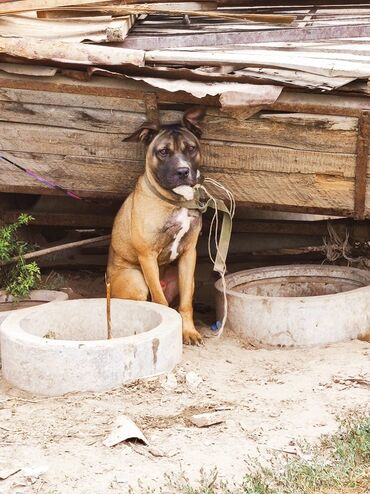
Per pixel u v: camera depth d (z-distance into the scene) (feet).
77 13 13.23
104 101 12.51
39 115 12.69
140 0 13.87
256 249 14.49
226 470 9.34
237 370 11.69
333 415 10.31
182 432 10.05
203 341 12.58
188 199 12.42
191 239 12.81
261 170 12.57
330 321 12.51
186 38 12.63
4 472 9.36
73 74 12.36
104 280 14.65
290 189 12.62
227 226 12.85
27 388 11.07
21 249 13.05
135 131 12.23
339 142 12.26
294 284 13.87
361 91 11.99
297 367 11.75
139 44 12.53
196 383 11.17
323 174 12.46
